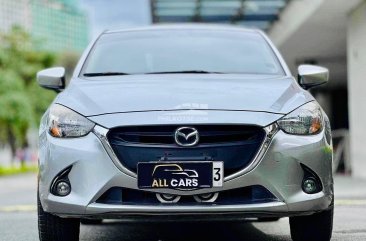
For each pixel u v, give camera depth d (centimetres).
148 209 374
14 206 815
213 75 477
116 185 377
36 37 4278
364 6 1265
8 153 5022
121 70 498
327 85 2609
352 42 1370
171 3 1395
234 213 377
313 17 1395
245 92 415
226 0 1409
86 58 517
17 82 3656
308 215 420
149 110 388
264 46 538
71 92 434
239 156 378
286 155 382
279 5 1487
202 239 510
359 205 738
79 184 382
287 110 395
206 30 560
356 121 1367
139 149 378
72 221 419
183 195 374
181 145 375
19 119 3578
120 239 514
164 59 511
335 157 1706
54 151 389
